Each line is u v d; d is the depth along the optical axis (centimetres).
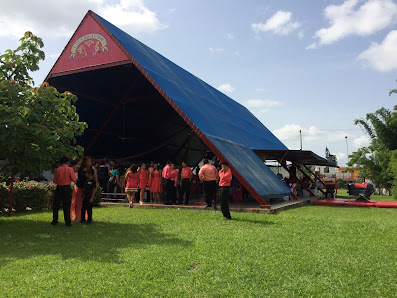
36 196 1224
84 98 1888
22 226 841
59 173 857
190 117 1327
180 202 1367
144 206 1308
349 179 4862
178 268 468
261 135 2552
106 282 411
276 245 610
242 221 915
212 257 526
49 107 819
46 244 628
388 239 681
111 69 1706
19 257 532
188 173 1341
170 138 2491
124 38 1616
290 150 1620
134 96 2045
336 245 616
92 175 900
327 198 2008
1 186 1115
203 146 2647
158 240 655
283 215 1055
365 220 962
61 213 1134
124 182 1591
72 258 523
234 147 1484
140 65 1420
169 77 1639
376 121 2950
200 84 2295
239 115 2534
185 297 370
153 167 1485
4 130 735
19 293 376
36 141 814
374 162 3020
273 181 1485
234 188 1592
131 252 559
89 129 2117
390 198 2155
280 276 441
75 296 371
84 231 767
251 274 447
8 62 868
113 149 2431
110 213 1099
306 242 640
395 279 436
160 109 2191
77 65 1591
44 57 902
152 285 404
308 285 410
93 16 1568
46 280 420
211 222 895
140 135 2405
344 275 448
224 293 380
